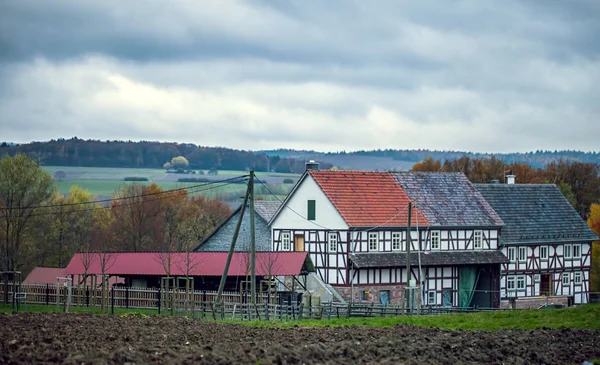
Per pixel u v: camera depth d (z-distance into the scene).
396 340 71.19
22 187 169.88
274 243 149.75
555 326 85.56
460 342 71.88
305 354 61.53
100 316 90.19
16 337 65.69
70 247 189.88
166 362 56.31
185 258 133.25
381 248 142.25
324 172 146.62
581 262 166.38
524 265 157.62
